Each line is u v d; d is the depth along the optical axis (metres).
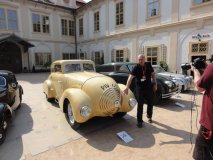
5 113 3.74
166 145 3.41
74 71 5.48
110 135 3.88
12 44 18.64
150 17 13.09
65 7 21.72
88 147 3.39
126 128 4.23
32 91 9.05
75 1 25.02
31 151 3.26
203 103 1.98
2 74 5.04
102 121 4.66
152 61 13.39
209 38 10.00
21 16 18.91
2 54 18.25
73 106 3.82
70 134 3.94
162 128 4.20
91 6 19.16
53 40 21.42
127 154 3.13
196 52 10.68
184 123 4.48
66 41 22.45
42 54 20.78
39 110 5.75
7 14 18.03
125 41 15.45
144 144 3.46
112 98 3.89
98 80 4.14
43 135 3.90
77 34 22.62
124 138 3.65
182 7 11.16
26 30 19.38
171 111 5.47
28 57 19.80
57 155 3.13
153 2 12.80
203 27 10.20
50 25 21.06
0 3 17.50
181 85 7.81
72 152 3.22
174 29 11.68
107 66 7.86
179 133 3.91
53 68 6.21
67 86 4.87
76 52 23.22
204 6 10.11
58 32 21.73
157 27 12.66
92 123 4.54
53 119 4.91
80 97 3.85
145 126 4.33
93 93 3.91
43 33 20.61
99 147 3.38
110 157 3.05
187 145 3.39
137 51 14.42
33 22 19.81
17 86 5.63
